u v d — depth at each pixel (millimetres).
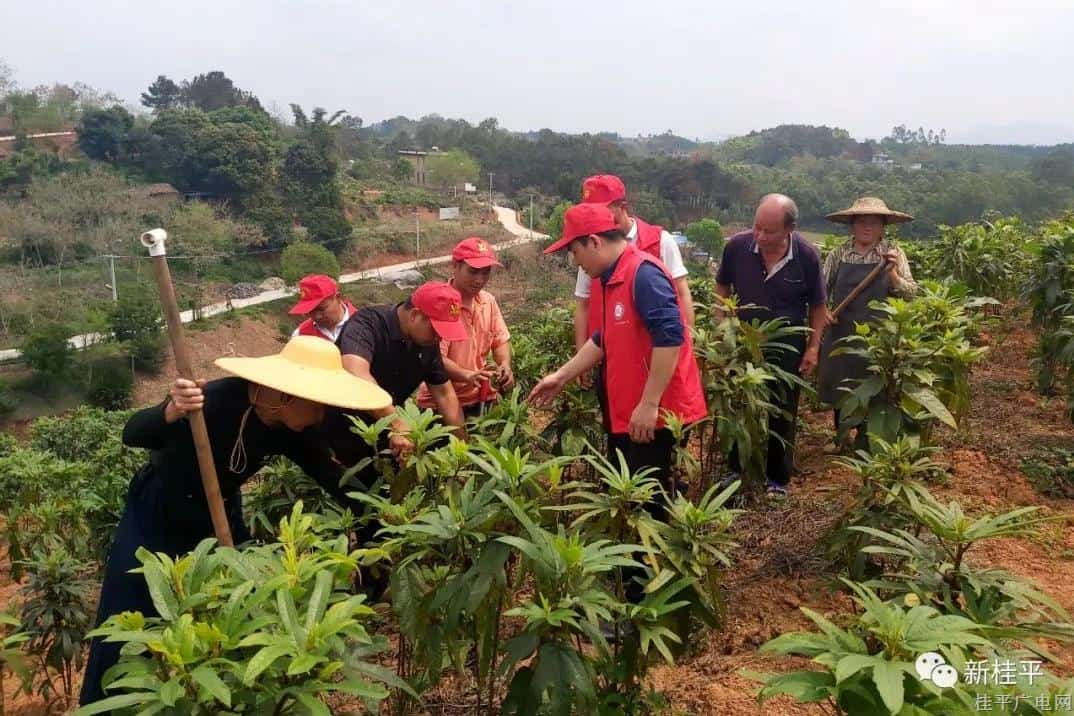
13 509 6012
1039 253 7762
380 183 78562
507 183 94750
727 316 5445
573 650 2402
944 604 2559
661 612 2576
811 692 1893
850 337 4844
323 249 46094
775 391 5250
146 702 1885
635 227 4684
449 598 2506
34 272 39062
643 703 2926
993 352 8820
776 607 3883
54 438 12555
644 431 3645
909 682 1909
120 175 53375
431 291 4090
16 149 62469
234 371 2850
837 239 12062
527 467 2658
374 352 4172
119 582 3070
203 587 2090
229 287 43031
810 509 4883
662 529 2951
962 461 5508
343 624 1912
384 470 3295
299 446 3395
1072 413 5973
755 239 5422
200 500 3217
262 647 2023
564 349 6945
